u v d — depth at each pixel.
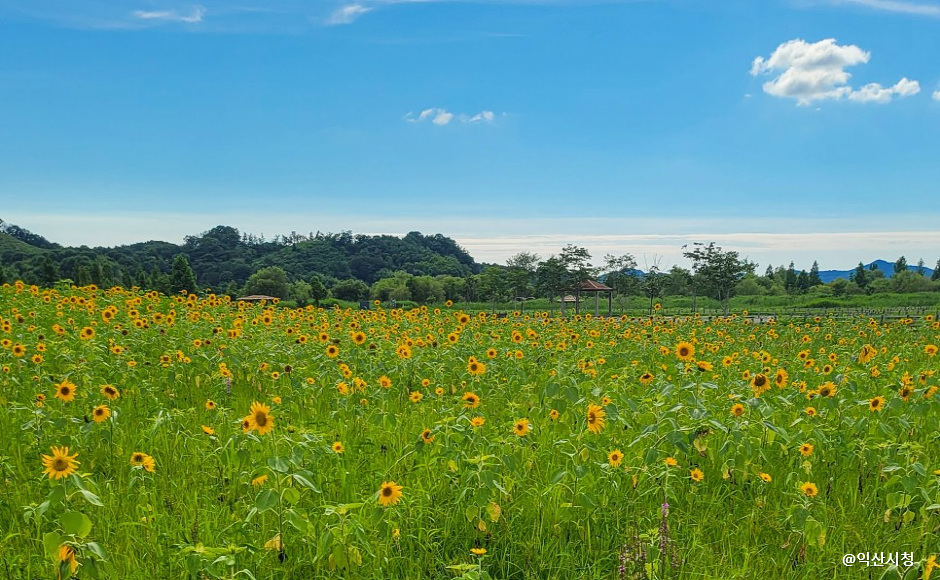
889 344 16.36
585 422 5.84
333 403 7.63
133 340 10.82
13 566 3.96
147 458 4.82
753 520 4.85
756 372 9.65
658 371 9.82
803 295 105.62
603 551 4.42
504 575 4.23
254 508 4.04
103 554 3.58
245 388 8.97
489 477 4.46
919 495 4.84
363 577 4.04
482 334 14.24
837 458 5.82
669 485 5.02
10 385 7.79
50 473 3.95
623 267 69.81
